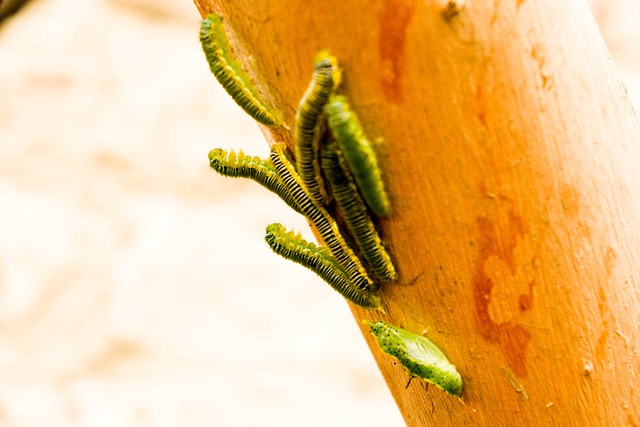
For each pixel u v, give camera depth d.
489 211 0.40
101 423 1.41
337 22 0.39
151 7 1.85
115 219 1.61
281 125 0.41
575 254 0.40
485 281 0.40
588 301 0.40
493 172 0.39
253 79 0.40
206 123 1.75
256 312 1.58
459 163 0.39
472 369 0.41
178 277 1.58
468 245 0.40
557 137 0.39
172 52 1.80
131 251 1.58
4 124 1.67
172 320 1.54
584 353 0.40
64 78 1.72
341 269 0.42
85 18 1.79
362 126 0.39
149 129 1.71
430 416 0.43
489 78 0.39
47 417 1.41
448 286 0.40
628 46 1.82
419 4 0.38
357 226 0.40
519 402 0.41
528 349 0.40
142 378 1.48
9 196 1.59
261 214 1.69
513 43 0.39
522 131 0.39
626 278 0.40
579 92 0.40
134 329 1.52
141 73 1.76
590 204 0.40
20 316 1.49
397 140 0.39
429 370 0.41
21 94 1.70
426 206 0.40
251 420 1.44
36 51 1.74
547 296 0.40
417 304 0.41
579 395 0.40
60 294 1.52
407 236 0.40
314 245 0.42
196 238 1.62
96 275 1.55
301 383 1.51
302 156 0.40
